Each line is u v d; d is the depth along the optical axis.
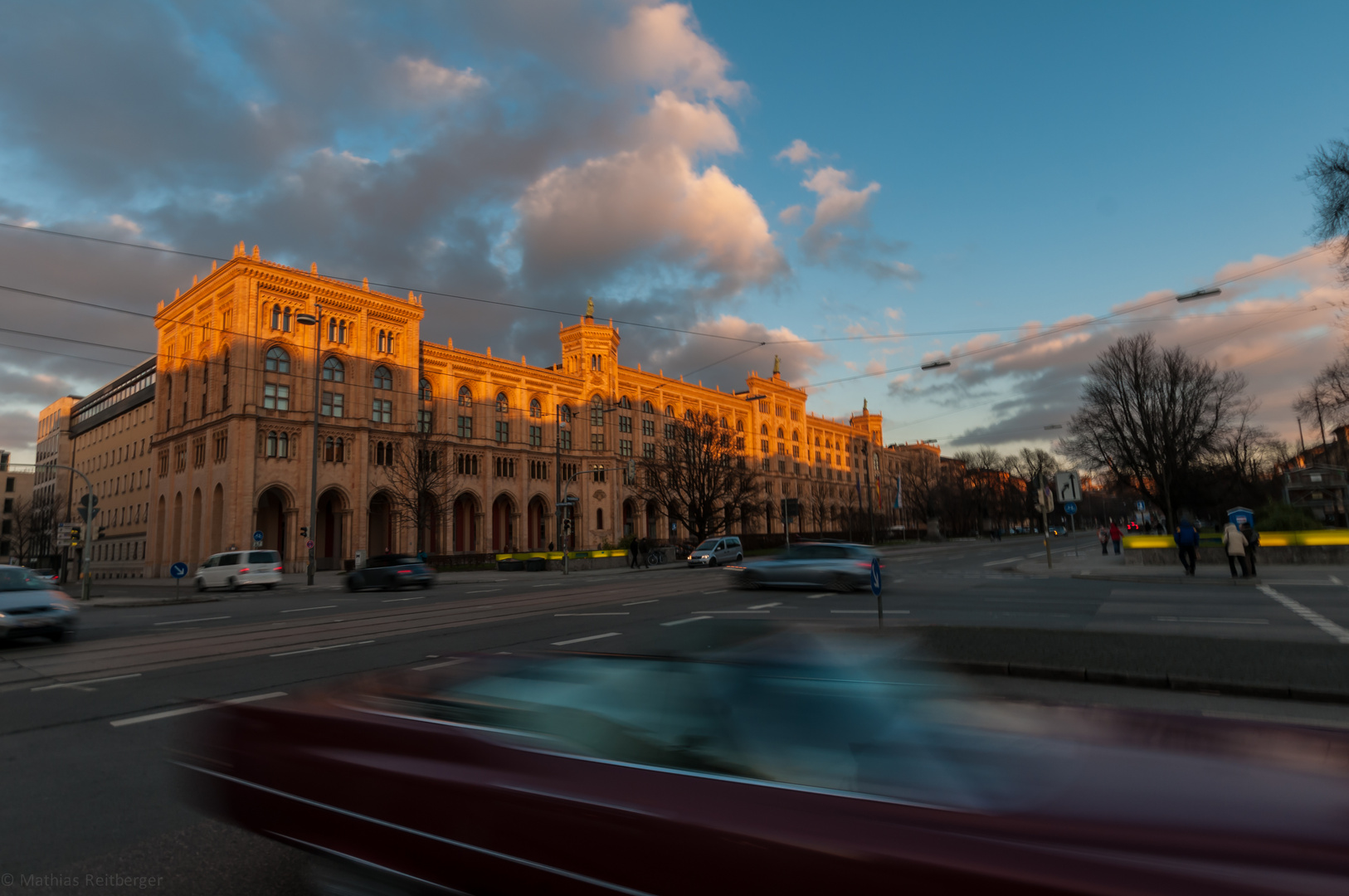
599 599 20.14
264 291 51.94
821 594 20.11
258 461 50.56
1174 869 1.81
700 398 92.00
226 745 3.58
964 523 110.94
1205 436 49.25
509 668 3.69
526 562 44.91
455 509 65.88
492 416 67.69
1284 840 1.95
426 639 12.99
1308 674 7.59
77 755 6.28
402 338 60.03
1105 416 52.12
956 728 2.83
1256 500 64.81
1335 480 62.88
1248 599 16.62
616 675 3.36
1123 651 9.01
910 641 3.90
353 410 55.91
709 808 2.33
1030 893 1.81
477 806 2.69
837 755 2.73
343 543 54.50
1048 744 2.71
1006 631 10.53
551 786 2.62
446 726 3.11
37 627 13.14
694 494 58.81
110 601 26.45
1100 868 1.84
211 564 34.56
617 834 2.39
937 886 1.92
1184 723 2.87
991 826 2.07
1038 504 28.80
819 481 113.31
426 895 2.76
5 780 5.59
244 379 50.22
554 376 74.06
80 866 4.02
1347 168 19.31
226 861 4.04
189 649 12.52
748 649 3.61
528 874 2.53
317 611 19.08
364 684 3.80
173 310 61.19
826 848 2.08
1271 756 2.56
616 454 79.38
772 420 104.19
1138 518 77.44
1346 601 15.48
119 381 77.69
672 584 25.06
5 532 110.25
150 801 5.06
